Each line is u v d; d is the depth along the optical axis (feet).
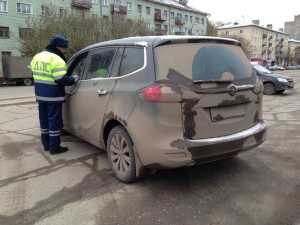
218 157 11.68
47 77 16.02
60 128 16.97
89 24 119.44
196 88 11.10
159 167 11.32
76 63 17.52
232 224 9.79
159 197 11.67
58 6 142.20
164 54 11.48
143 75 11.67
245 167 14.43
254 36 342.85
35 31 111.65
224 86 11.64
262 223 9.81
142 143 11.41
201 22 242.37
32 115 29.45
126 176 12.64
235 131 12.15
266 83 47.88
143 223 9.97
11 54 128.77
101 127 13.91
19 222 10.18
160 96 10.80
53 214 10.62
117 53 13.79
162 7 203.72
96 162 15.58
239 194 11.79
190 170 14.11
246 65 13.12
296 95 47.01
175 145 10.88
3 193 12.26
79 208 11.00
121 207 11.00
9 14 126.31
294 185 12.50
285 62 424.87
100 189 12.46
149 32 144.15
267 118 26.81
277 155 16.11
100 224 9.98
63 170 14.58
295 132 21.16
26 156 16.76
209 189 12.25
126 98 12.05
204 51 12.02
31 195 12.06
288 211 10.49
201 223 9.87
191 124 11.11
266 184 12.62
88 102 14.84
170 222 9.98
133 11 181.78
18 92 65.98
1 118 28.04
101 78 14.25
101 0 162.40
